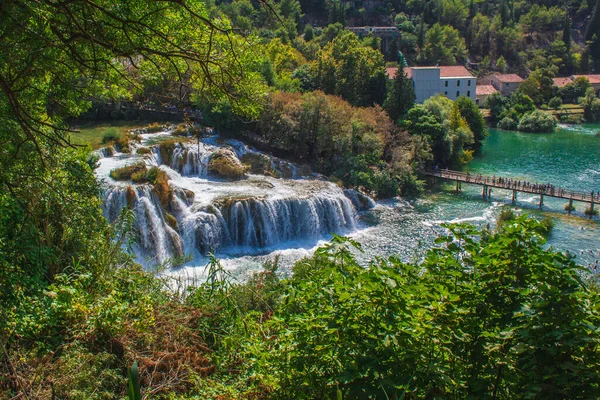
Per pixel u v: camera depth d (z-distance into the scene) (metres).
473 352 8.27
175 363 12.07
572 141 89.12
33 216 12.95
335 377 8.41
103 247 17.19
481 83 133.88
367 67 79.56
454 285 8.59
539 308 7.55
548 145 85.62
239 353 12.44
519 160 73.88
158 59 11.87
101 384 10.95
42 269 14.61
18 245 14.21
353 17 168.38
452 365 8.60
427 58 147.38
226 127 56.59
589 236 43.25
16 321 11.93
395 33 153.12
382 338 8.36
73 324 12.72
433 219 47.34
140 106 61.66
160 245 37.22
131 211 19.55
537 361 7.50
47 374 10.94
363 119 58.50
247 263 37.19
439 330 8.34
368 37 132.38
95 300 13.82
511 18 186.88
